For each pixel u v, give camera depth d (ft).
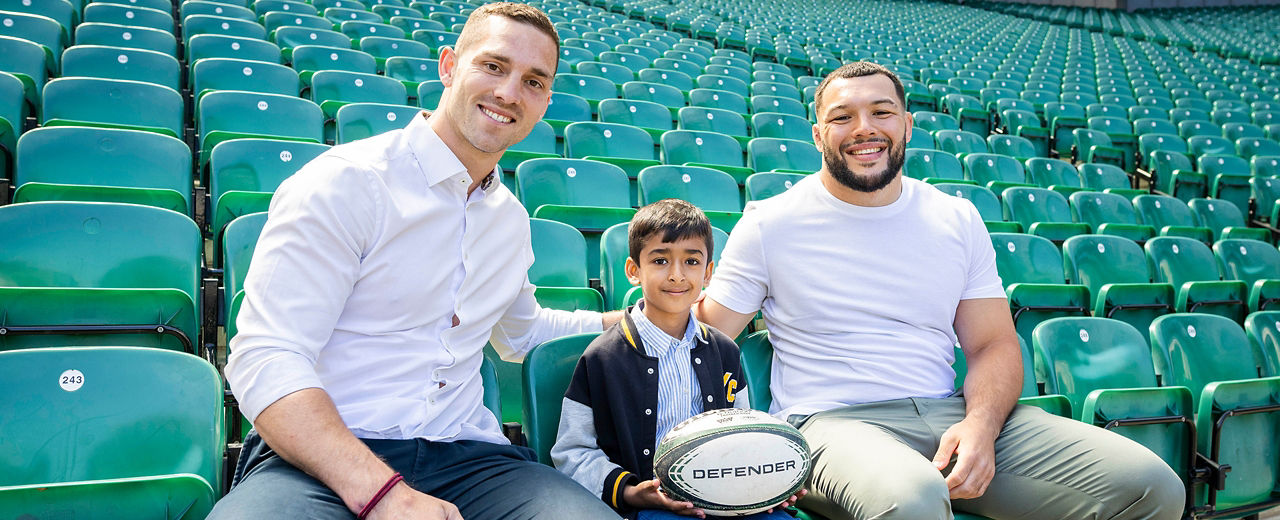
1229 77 39.60
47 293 6.00
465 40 4.75
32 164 8.79
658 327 5.28
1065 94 30.17
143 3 19.22
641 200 11.46
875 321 6.20
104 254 6.92
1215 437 7.16
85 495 4.12
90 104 11.23
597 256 10.01
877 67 6.25
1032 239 11.01
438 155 4.65
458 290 4.74
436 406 4.66
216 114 11.85
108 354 4.96
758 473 4.62
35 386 4.74
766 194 12.18
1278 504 7.48
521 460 4.84
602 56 24.22
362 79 14.92
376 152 4.60
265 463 4.27
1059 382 7.55
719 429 4.71
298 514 3.86
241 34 18.39
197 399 5.01
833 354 6.16
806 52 33.19
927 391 6.14
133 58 13.61
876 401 6.00
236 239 6.98
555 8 33.22
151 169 9.32
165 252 7.16
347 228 4.33
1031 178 17.80
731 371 5.53
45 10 16.35
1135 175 21.89
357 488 3.82
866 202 6.34
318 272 4.25
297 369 4.03
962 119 25.17
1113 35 57.36
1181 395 7.23
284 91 14.46
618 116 16.97
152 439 4.83
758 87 23.84
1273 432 7.60
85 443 4.70
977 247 6.52
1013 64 38.17
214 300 7.73
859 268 6.23
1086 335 7.89
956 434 5.55
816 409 6.01
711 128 17.71
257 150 9.66
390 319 4.56
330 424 3.94
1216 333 8.82
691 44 31.35
